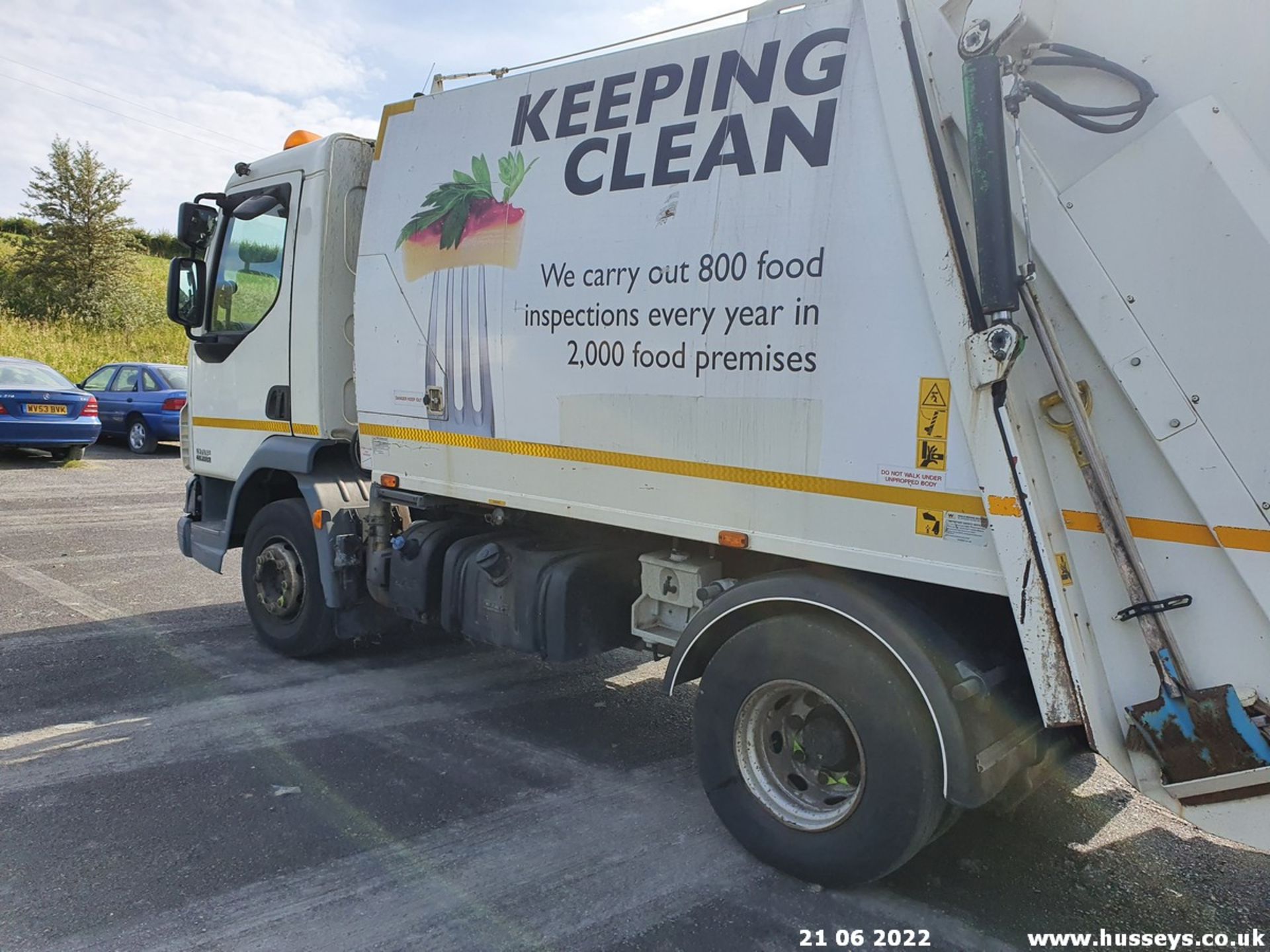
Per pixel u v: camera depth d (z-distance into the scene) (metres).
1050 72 2.52
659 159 3.26
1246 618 2.35
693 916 2.93
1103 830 3.58
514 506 3.83
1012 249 2.46
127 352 26.22
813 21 2.91
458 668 5.48
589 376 3.49
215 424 5.77
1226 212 2.29
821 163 2.85
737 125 3.06
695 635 3.29
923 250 2.63
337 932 2.82
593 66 3.51
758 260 2.98
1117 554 2.49
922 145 2.63
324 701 4.85
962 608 2.91
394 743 4.32
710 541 3.18
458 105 4.02
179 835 3.40
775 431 2.98
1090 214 2.47
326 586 4.88
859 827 2.90
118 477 13.09
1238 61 2.28
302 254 4.93
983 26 2.48
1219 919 3.00
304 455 4.93
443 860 3.26
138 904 2.95
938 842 3.47
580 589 3.92
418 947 2.75
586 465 3.54
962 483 2.61
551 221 3.59
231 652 5.64
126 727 4.43
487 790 3.84
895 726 2.79
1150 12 2.38
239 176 5.54
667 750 4.32
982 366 2.51
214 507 6.07
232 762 4.07
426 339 4.15
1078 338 2.53
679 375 3.21
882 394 2.74
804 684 2.99
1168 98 2.37
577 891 3.07
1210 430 2.34
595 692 5.13
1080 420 2.51
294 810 3.62
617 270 3.37
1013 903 3.06
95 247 30.28
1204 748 2.42
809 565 3.16
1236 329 2.29
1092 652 2.58
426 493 4.25
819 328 2.86
